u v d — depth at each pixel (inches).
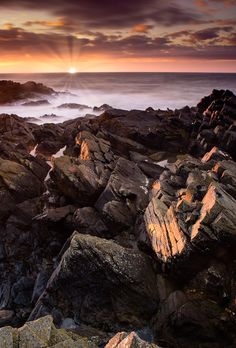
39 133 1796.3
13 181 1155.9
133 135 1640.0
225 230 622.8
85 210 946.7
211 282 629.9
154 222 764.6
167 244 692.7
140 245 777.6
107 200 948.6
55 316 690.2
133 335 388.8
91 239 710.5
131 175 1118.4
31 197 1183.6
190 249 641.0
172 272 678.5
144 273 688.4
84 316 674.8
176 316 602.5
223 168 897.5
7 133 1734.7
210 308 617.0
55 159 1093.8
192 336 597.3
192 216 687.1
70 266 681.0
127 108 3841.0
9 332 419.2
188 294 655.8
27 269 968.3
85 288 684.7
